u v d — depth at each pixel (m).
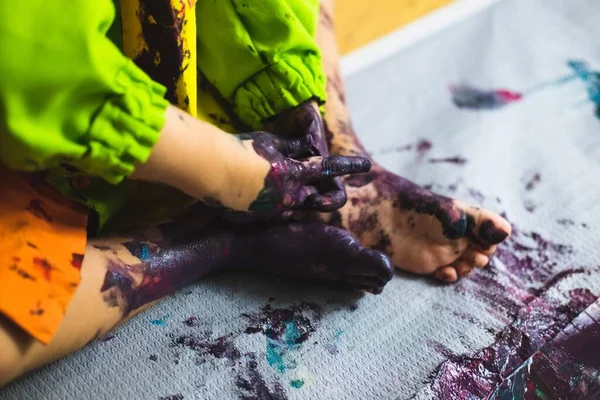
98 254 0.63
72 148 0.54
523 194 0.87
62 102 0.52
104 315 0.62
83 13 0.52
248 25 0.71
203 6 0.70
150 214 0.75
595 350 0.70
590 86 1.02
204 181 0.61
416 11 1.17
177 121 0.58
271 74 0.72
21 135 0.52
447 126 0.97
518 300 0.74
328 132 0.82
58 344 0.59
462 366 0.68
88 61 0.52
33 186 0.59
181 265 0.69
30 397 0.64
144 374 0.67
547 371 0.68
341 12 1.17
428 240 0.75
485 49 1.09
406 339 0.70
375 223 0.75
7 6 0.51
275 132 0.75
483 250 0.75
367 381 0.67
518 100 1.00
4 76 0.51
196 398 0.65
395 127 0.97
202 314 0.72
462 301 0.74
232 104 0.77
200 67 0.75
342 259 0.69
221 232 0.72
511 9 1.15
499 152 0.92
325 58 0.86
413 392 0.66
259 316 0.72
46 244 0.57
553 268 0.78
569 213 0.84
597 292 0.75
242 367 0.67
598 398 0.66
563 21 1.13
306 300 0.74
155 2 0.59
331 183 0.71
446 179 0.89
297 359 0.68
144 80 0.56
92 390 0.65
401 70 1.06
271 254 0.72
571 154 0.91
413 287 0.76
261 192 0.64
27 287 0.54
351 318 0.72
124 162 0.56
